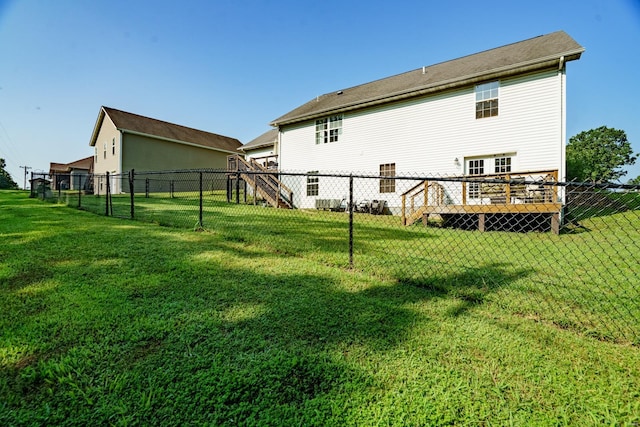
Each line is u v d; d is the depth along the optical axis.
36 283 2.69
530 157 8.61
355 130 12.22
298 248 4.39
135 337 1.82
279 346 1.79
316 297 2.55
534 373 1.59
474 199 9.46
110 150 19.89
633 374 1.60
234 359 1.64
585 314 2.34
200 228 5.65
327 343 1.83
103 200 12.42
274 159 18.02
